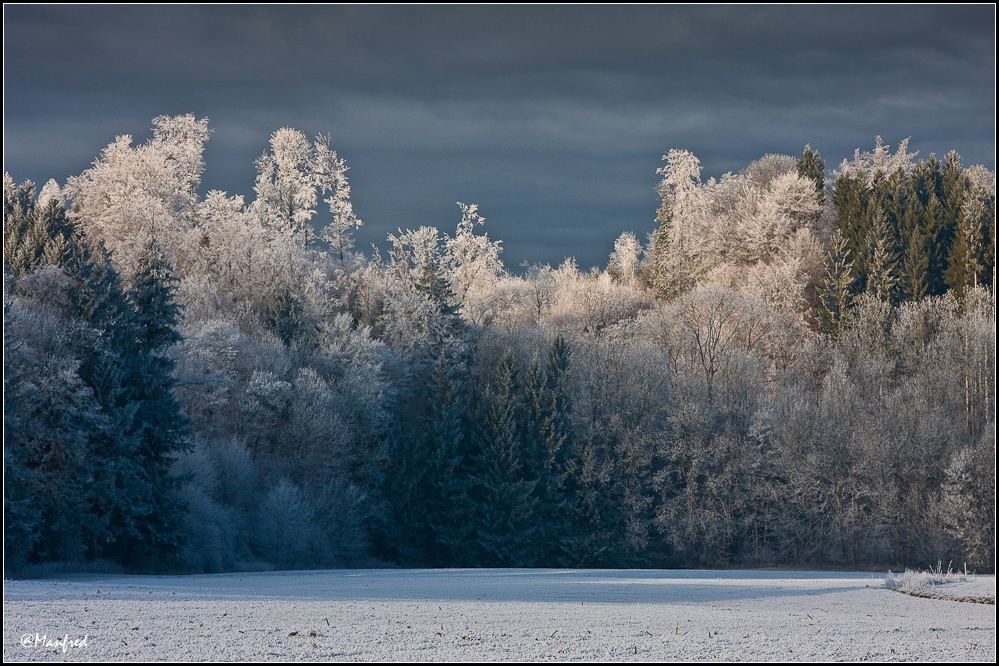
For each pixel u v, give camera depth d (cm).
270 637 1460
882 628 1791
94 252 4475
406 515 6750
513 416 7062
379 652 1328
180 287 7056
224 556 4841
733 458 6975
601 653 1358
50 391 3778
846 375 7488
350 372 6869
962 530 5956
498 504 6806
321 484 6269
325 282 8638
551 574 4366
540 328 8881
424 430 7125
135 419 4319
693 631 1659
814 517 6688
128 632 1490
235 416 6362
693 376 7488
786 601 2542
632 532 6819
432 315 7806
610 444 7269
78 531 3962
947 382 7044
